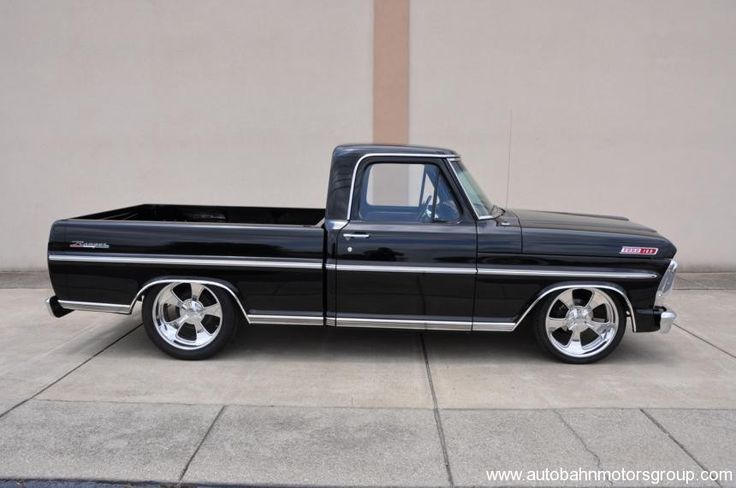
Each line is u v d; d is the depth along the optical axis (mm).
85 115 8344
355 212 4871
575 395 4359
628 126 8148
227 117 8273
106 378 4660
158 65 8211
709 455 3525
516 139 8188
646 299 4840
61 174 8477
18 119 8367
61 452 3535
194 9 8078
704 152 8180
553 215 5543
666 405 4188
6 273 8570
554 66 8047
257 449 3576
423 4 7957
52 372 4781
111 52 8203
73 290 5004
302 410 4102
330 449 3580
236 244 4855
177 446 3605
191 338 5129
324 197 8391
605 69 8039
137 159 8406
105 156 8414
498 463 3436
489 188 8297
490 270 4781
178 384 4547
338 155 4930
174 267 4879
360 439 3697
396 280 4816
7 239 8602
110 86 8273
